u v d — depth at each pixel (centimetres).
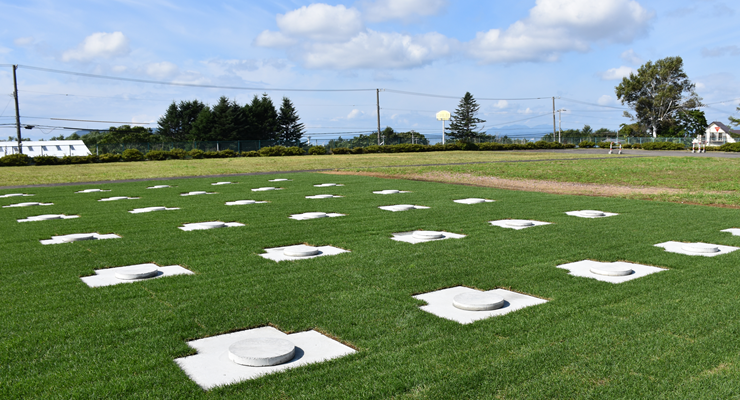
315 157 4097
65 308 454
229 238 779
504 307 450
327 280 539
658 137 6719
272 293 493
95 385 307
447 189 1559
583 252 662
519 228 844
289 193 1486
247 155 4431
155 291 505
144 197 1438
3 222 976
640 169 2425
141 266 603
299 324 409
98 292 503
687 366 324
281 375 319
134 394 296
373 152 4962
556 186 1683
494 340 371
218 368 331
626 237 761
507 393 293
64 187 1897
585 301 458
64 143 5378
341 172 2423
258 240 761
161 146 4925
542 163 2952
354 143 5697
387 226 872
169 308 453
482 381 308
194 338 385
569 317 417
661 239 747
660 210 1064
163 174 2545
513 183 1797
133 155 3894
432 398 288
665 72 6894
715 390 294
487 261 615
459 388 299
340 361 339
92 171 2798
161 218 996
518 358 338
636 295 474
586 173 2212
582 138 7419
